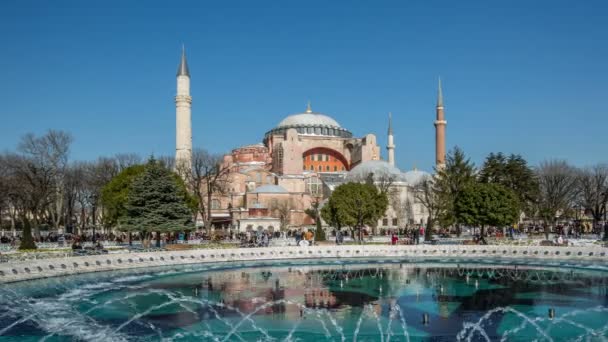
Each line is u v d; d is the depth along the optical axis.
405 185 120.19
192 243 65.81
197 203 76.31
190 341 23.55
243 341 23.47
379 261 54.66
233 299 32.94
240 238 75.31
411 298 33.03
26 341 23.80
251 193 116.69
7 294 34.94
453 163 82.44
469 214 68.81
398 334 24.34
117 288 37.28
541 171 101.06
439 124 120.12
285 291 35.81
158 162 72.25
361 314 28.52
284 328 25.59
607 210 117.62
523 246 55.50
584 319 27.17
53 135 81.94
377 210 77.50
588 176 104.62
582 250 51.94
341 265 51.62
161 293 35.19
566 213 103.00
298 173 132.00
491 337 23.83
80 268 44.06
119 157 103.00
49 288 37.19
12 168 85.62
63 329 25.83
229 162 141.00
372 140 141.38
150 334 24.81
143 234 63.03
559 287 37.00
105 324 26.78
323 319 27.42
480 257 56.44
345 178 127.12
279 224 105.69
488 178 86.88
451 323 26.42
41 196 78.69
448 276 43.12
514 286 37.53
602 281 39.75
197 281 40.72
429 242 68.12
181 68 111.75
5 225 110.81
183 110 110.75
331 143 148.25
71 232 96.12
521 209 82.88
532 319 27.19
